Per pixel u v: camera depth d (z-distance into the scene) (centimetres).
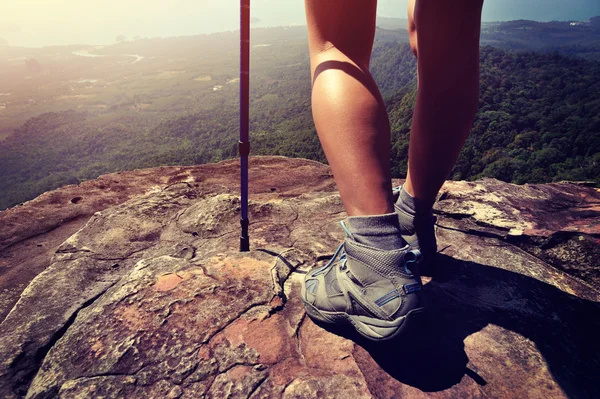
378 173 82
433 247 119
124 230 167
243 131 130
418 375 91
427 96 95
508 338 103
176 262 130
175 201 200
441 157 103
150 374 90
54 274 135
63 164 19038
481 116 10006
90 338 101
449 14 83
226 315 107
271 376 90
